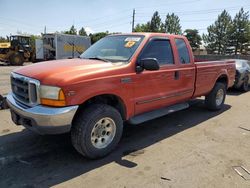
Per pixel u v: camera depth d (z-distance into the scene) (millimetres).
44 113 3209
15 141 4371
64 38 27141
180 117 6145
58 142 4359
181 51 5176
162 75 4578
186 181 3279
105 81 3629
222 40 60406
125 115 4098
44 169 3484
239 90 10367
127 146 4324
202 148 4309
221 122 5816
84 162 3703
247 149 4312
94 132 3688
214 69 6203
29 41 26734
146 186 3145
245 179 3361
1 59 23859
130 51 4250
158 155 3998
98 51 4695
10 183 3141
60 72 3416
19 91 3717
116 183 3195
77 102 3340
